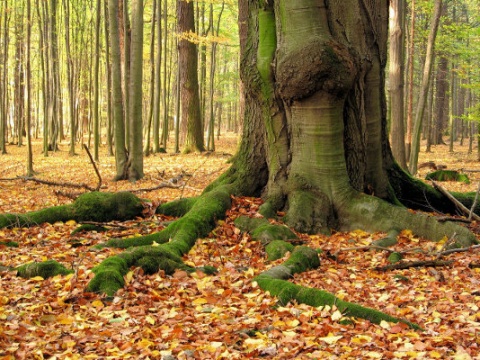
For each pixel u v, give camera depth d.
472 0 29.00
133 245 7.44
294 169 8.91
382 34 9.59
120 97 16.06
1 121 29.44
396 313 5.21
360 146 9.24
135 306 5.19
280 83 8.61
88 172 18.78
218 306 5.27
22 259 6.82
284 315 4.98
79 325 4.67
